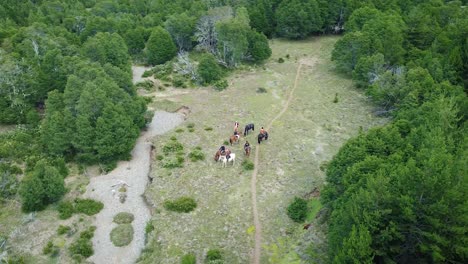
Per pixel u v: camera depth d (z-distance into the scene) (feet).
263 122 218.79
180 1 402.72
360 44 263.08
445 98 168.35
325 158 185.88
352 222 104.83
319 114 226.58
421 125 141.90
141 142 204.64
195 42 333.62
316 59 309.83
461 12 287.89
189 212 154.10
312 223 142.92
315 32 366.63
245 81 273.33
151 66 312.29
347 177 127.03
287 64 301.22
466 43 218.18
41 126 198.70
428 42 260.21
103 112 180.34
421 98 196.85
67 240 144.46
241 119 222.28
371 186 101.24
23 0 402.11
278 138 202.80
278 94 252.62
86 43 255.29
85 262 136.15
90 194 167.94
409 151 129.18
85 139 179.22
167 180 172.96
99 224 152.76
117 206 161.89
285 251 134.00
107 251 140.97
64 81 226.99
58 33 296.92
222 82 264.93
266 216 150.82
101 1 419.54
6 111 216.74
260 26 348.38
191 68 281.54
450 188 94.22
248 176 174.19
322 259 124.16
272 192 164.04
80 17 351.25
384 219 100.63
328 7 350.02
